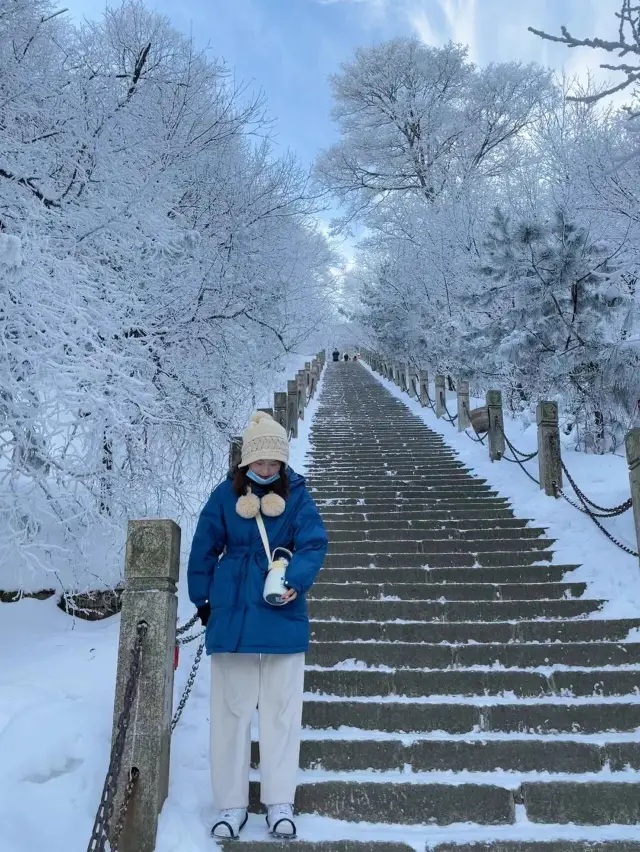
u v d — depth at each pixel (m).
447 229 17.56
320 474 9.86
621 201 9.44
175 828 2.80
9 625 5.06
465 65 25.22
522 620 4.94
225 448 6.66
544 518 7.03
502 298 11.99
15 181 5.06
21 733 3.08
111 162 5.56
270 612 2.95
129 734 2.83
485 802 3.18
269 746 2.95
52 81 5.51
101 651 4.53
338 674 4.14
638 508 5.39
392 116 25.50
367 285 25.25
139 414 5.13
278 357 9.35
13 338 4.45
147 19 6.93
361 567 6.01
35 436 4.50
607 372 9.15
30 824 2.71
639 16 3.36
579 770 3.43
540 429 7.77
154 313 5.86
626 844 2.89
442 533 6.75
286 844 2.86
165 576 2.99
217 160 7.39
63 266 4.81
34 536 4.57
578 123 14.55
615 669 4.19
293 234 9.30
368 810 3.18
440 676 4.12
